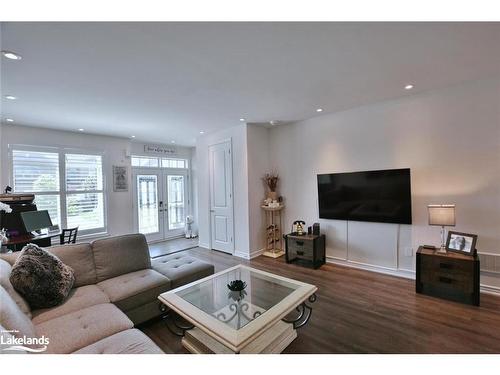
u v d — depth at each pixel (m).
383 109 3.47
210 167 5.19
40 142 4.27
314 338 2.13
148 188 6.07
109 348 1.47
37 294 1.86
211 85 2.69
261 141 4.75
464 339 2.06
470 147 2.87
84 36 1.74
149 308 2.37
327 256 4.17
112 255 2.65
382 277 3.45
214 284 2.39
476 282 2.57
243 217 4.59
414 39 1.90
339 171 3.94
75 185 4.68
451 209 2.76
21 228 3.39
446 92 2.99
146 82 2.55
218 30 1.73
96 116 3.71
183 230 6.77
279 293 2.17
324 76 2.54
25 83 2.49
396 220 3.38
